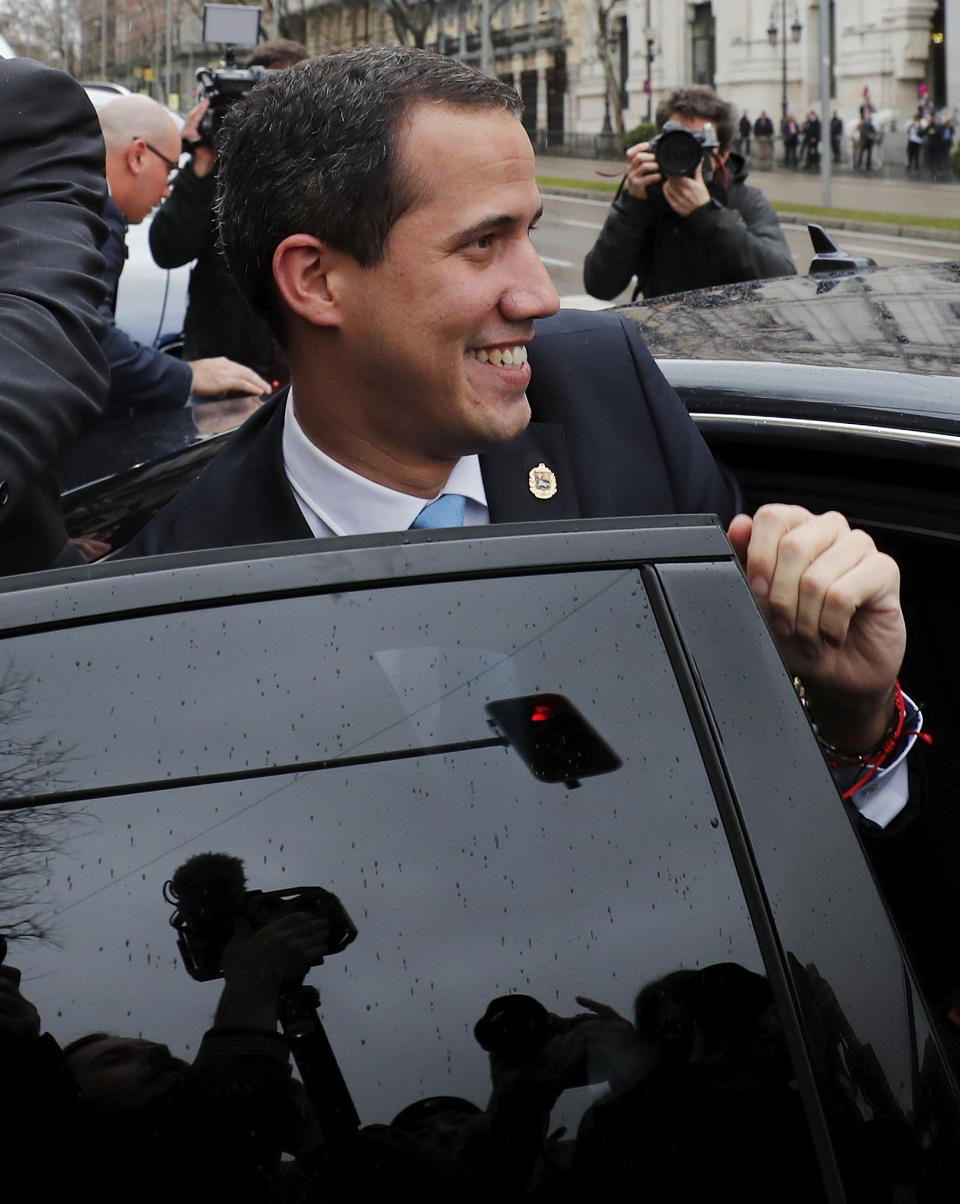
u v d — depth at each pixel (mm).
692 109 4066
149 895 906
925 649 1564
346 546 971
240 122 1203
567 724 959
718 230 3893
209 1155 879
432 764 945
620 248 4078
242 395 3008
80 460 2375
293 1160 882
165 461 2018
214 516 1321
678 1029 917
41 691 934
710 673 971
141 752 925
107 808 917
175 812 919
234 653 944
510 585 977
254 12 6086
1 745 924
